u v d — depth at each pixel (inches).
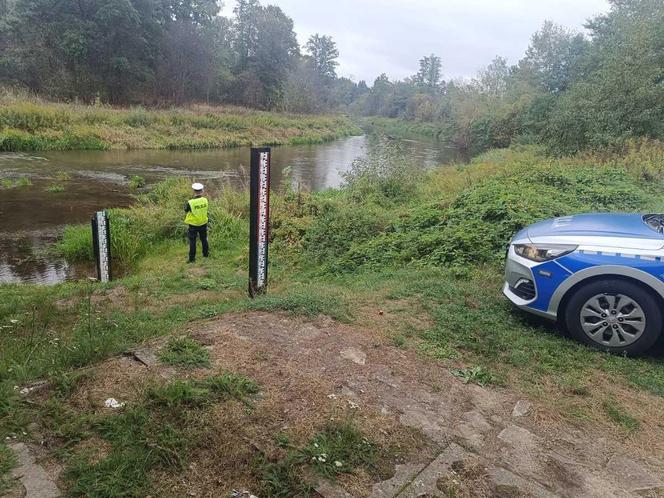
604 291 160.4
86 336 158.2
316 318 173.0
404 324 175.2
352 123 2908.5
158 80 1863.9
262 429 105.6
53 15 1558.8
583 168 495.2
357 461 99.7
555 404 130.4
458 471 100.3
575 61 1633.9
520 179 426.0
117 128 1242.6
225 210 508.7
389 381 133.3
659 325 155.1
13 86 1403.8
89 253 398.0
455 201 366.3
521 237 188.7
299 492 90.0
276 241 387.2
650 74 653.3
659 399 136.2
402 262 288.5
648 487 100.8
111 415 106.9
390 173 560.7
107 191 661.3
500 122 1557.6
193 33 1974.7
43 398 114.3
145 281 288.5
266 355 139.7
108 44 1654.8
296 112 2502.5
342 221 375.2
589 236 169.6
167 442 98.1
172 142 1290.6
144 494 86.8
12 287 297.1
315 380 127.6
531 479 100.4
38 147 1031.6
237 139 1488.7
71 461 93.4
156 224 456.1
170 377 123.3
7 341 168.4
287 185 558.6
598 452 111.7
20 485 87.0
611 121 650.8
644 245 159.6
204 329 158.2
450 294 208.2
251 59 2367.1
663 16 748.6
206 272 322.0
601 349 162.6
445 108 2743.6
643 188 440.8
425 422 116.3
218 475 92.8
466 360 152.1
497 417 122.6
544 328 178.9
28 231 465.1
